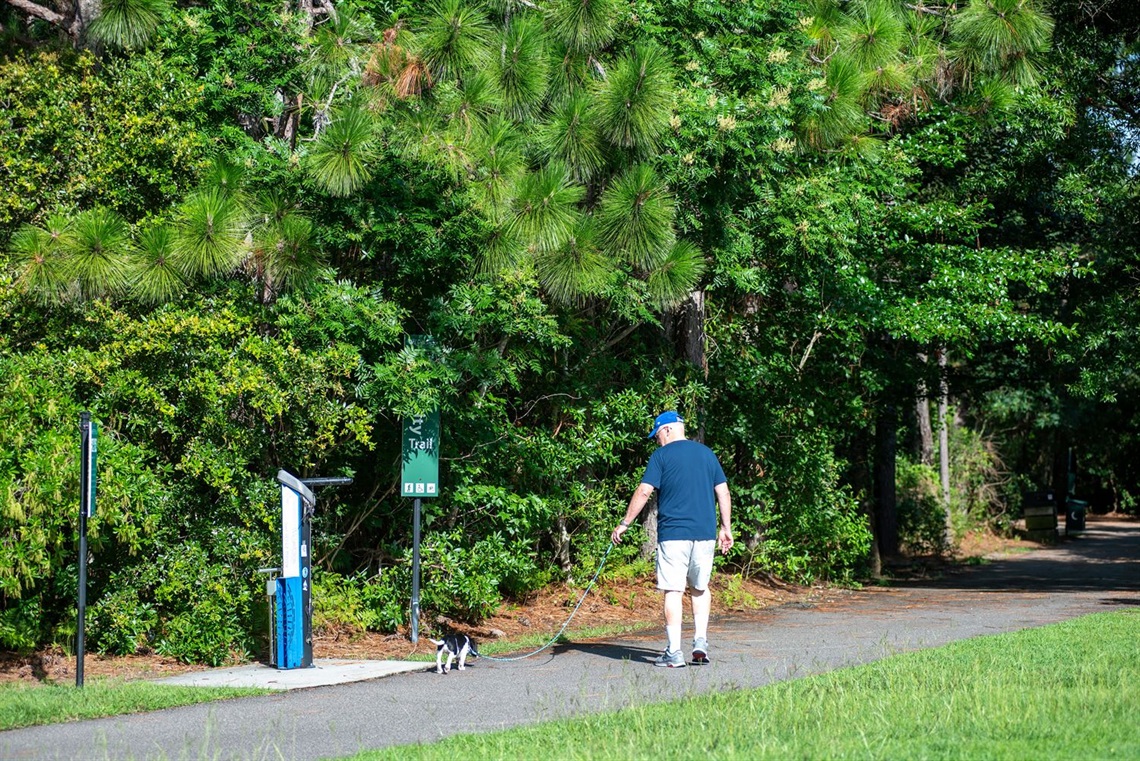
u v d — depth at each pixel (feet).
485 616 46.29
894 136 68.64
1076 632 39.17
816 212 56.08
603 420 54.03
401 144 42.37
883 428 94.73
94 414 36.42
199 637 36.22
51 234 36.04
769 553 65.77
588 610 51.55
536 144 45.03
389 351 42.16
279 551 38.19
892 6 54.03
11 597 36.09
